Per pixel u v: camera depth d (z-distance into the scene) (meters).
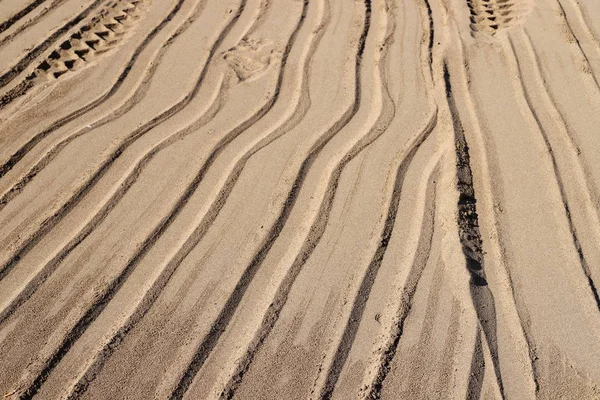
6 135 3.24
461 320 2.34
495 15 4.26
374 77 3.66
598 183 2.90
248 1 4.48
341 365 2.22
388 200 2.85
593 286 2.47
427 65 3.75
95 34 4.07
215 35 4.09
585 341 2.28
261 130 3.28
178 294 2.45
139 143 3.19
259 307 2.41
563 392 2.13
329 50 3.92
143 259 2.59
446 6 4.35
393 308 2.39
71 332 2.31
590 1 4.34
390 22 4.18
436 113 3.37
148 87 3.60
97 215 2.78
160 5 4.41
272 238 2.69
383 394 2.13
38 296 2.44
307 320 2.36
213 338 2.31
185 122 3.34
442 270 2.52
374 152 3.11
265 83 3.65
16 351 2.26
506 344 2.28
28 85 3.62
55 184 2.95
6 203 2.84
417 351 2.25
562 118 3.29
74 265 2.56
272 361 2.23
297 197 2.88
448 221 2.71
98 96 3.53
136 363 2.23
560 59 3.76
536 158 3.06
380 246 2.63
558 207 2.79
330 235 2.69
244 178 2.98
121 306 2.41
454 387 2.15
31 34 4.06
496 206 2.81
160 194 2.89
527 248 2.62
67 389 2.15
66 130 3.28
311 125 3.31
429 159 3.07
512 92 3.51
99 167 3.04
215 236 2.69
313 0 4.48
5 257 2.58
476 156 3.09
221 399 2.13
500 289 2.47
